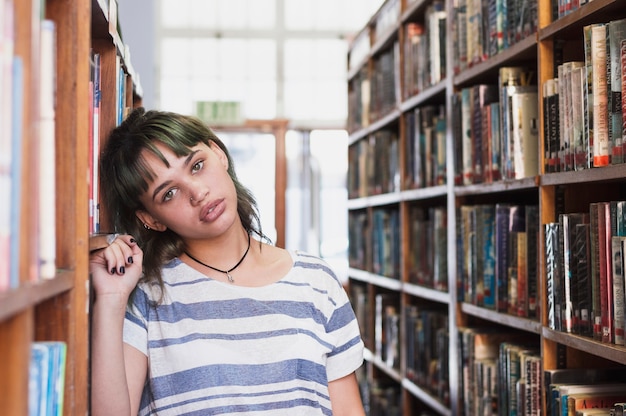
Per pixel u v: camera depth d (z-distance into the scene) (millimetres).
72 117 1255
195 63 7004
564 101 1999
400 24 3742
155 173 1568
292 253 1757
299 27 7117
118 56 1892
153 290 1635
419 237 3574
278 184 5832
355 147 4969
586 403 1910
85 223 1277
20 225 882
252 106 7078
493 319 2508
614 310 1765
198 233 1604
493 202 2924
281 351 1620
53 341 1242
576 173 1911
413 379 3627
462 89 2912
